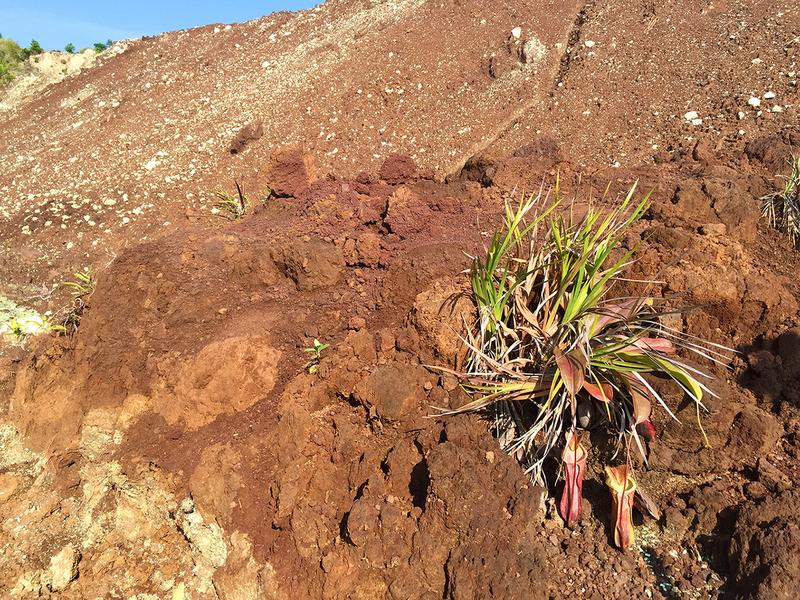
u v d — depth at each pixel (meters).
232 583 1.17
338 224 1.69
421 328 1.25
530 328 1.14
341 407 1.26
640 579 0.99
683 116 2.43
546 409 1.08
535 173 1.89
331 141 2.91
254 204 2.53
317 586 1.08
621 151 2.34
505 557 0.97
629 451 1.03
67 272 2.42
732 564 0.96
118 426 1.41
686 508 1.06
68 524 1.42
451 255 1.40
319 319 1.45
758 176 1.65
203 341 1.45
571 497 1.04
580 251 1.21
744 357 1.19
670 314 1.14
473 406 1.13
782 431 1.10
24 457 1.56
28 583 1.37
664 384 1.08
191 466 1.29
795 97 2.28
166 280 1.52
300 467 1.18
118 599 1.30
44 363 1.60
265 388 1.36
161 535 1.34
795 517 0.94
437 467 1.03
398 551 1.03
